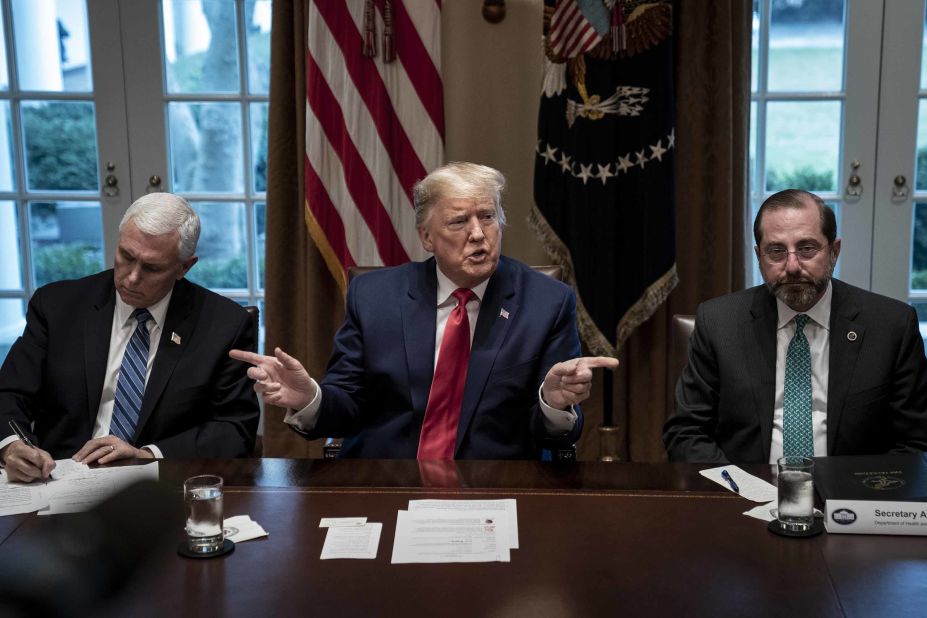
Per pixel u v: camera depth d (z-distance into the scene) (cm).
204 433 192
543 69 288
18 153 334
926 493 131
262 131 335
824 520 132
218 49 332
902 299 320
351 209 296
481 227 188
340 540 127
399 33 296
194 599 109
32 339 205
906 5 307
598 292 290
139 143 333
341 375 198
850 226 320
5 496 146
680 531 130
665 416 310
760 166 322
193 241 201
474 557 121
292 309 317
